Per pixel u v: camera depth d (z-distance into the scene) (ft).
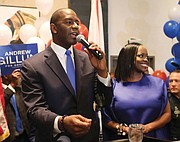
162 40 14.38
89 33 11.49
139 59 7.17
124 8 14.19
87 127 4.00
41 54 4.93
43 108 4.48
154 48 14.71
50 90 4.65
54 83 4.67
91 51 4.74
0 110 7.65
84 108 4.84
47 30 10.00
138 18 14.58
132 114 6.92
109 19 13.82
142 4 14.65
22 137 8.66
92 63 4.81
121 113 6.97
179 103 8.29
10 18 11.66
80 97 4.80
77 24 4.85
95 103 5.09
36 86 4.64
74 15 4.83
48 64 4.77
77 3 12.95
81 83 4.86
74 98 4.75
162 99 7.25
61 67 4.82
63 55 4.94
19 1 11.84
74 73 4.95
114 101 7.07
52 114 4.31
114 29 13.96
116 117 7.02
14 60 8.18
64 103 4.67
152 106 7.00
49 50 4.97
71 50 5.11
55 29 4.82
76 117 4.05
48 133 4.29
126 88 7.24
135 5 14.48
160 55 14.53
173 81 8.44
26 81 4.71
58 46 4.92
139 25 14.62
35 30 10.30
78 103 4.77
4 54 8.06
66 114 4.66
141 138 4.79
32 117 4.47
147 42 14.69
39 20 10.73
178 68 9.82
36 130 4.74
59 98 4.66
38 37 10.12
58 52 4.92
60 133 4.45
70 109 4.71
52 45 4.99
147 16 14.70
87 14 13.14
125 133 6.51
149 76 7.54
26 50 8.27
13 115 8.63
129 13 14.33
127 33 14.32
